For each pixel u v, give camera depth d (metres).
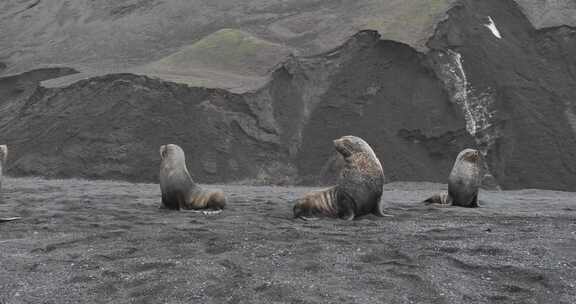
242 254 6.04
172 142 28.66
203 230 7.73
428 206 12.63
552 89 32.34
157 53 41.25
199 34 42.81
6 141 30.75
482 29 34.88
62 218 9.17
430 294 4.72
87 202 12.77
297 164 29.47
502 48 34.00
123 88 31.11
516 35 36.12
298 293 4.66
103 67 38.69
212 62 34.94
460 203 12.80
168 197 10.77
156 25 45.69
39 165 28.20
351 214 9.41
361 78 32.62
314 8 42.06
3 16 53.09
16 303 4.57
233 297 4.59
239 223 8.64
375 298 4.58
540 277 5.11
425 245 6.49
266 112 30.53
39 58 43.75
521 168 28.47
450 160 29.22
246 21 42.69
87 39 45.75
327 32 37.22
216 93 30.31
